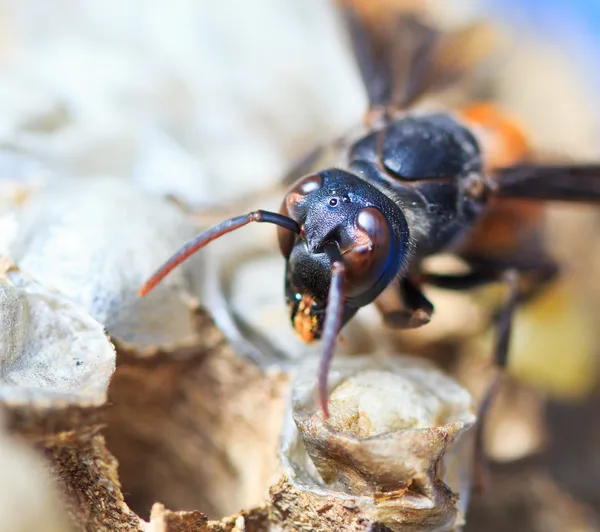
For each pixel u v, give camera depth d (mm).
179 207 68
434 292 73
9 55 77
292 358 63
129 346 60
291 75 82
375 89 74
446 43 79
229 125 78
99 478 54
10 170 66
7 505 49
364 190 59
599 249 82
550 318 76
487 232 74
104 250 59
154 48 80
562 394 76
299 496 56
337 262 57
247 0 84
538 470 74
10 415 50
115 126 72
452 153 68
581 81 90
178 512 55
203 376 63
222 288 64
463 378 74
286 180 71
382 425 57
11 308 54
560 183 74
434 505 55
